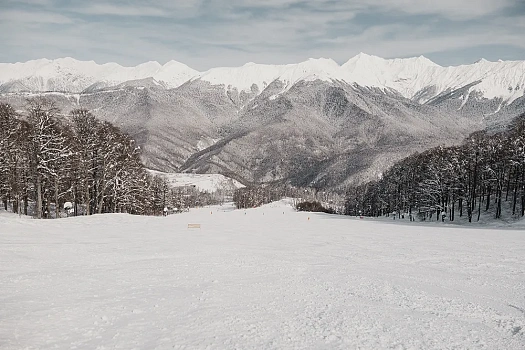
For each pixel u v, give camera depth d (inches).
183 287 471.5
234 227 1563.7
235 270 587.5
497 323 367.9
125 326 335.3
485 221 2474.2
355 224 1991.9
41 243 769.6
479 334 336.8
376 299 443.5
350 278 554.9
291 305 410.9
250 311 385.4
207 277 530.3
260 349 293.1
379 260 734.5
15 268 528.7
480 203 2637.8
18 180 1656.0
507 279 570.3
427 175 2987.2
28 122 1606.8
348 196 6259.8
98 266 578.9
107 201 2080.5
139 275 527.8
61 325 329.4
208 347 294.5
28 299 393.4
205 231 1298.0
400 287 504.4
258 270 593.9
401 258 764.0
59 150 1534.2
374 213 4596.5
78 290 438.3
